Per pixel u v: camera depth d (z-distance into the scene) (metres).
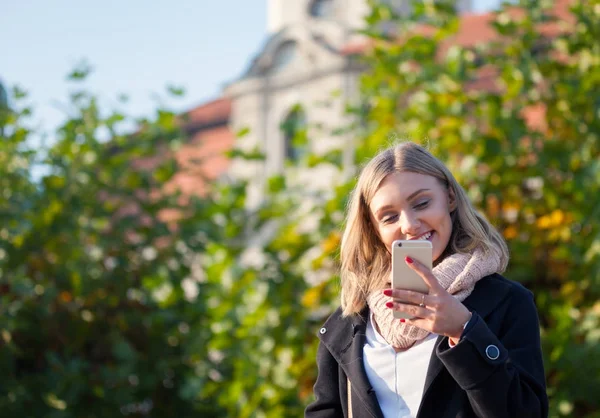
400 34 6.40
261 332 6.10
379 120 6.16
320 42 19.38
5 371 6.80
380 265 2.50
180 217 7.74
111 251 7.45
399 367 2.31
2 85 7.46
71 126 7.50
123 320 7.33
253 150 7.41
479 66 6.14
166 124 7.78
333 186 6.16
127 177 7.62
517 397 2.14
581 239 5.47
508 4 6.01
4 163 7.24
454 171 5.70
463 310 2.17
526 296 2.33
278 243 6.27
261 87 20.14
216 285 6.36
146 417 7.48
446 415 2.23
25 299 7.03
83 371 7.06
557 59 5.93
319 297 5.91
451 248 2.42
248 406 6.19
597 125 5.62
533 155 5.79
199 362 7.14
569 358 5.04
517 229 5.71
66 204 7.22
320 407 2.52
